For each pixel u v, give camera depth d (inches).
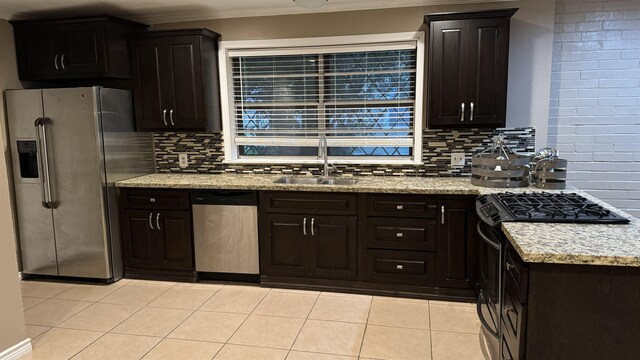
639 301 60.7
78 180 136.9
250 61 152.7
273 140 154.9
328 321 112.7
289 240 131.9
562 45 134.6
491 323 92.2
